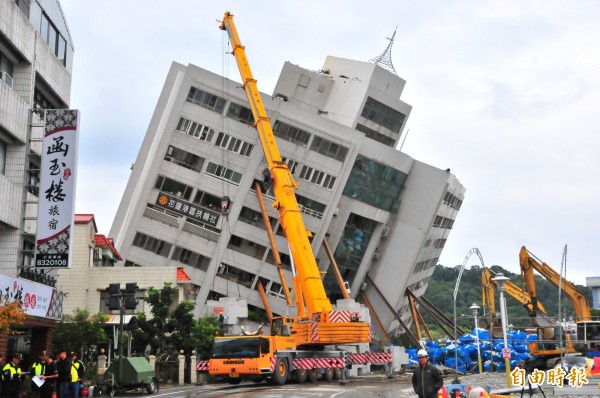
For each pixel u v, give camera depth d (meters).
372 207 79.50
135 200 74.69
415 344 78.69
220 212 72.19
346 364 47.12
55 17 42.53
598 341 43.12
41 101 41.06
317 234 74.38
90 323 43.53
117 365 30.64
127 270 56.50
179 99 71.94
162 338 46.06
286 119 73.50
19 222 36.12
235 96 72.31
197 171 72.31
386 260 81.75
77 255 55.16
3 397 24.66
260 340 38.25
